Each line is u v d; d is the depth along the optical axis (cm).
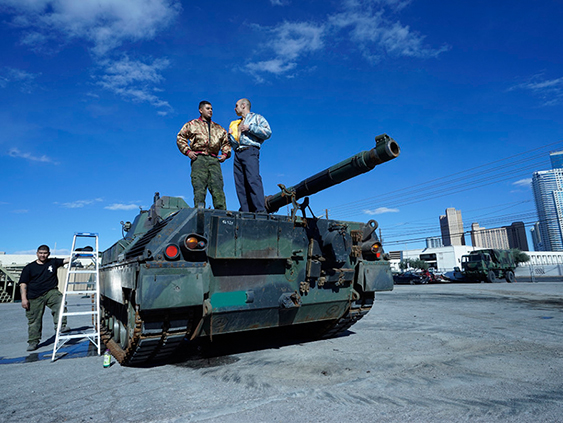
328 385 360
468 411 288
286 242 492
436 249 7125
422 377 384
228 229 446
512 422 266
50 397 351
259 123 591
